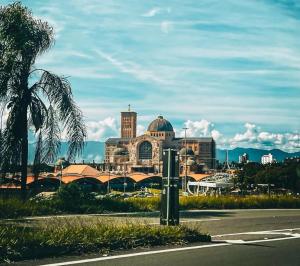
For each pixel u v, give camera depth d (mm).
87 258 8805
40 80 24016
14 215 18297
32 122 24000
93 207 22188
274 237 13141
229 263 8672
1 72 22656
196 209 28812
